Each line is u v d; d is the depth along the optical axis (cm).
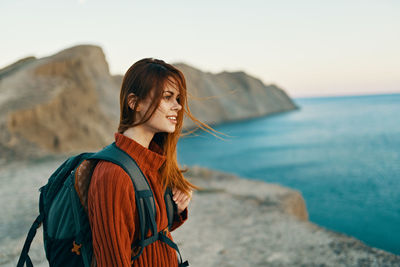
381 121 11481
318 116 15712
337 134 7925
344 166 3806
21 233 507
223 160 4484
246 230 687
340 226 1698
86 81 3144
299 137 7606
